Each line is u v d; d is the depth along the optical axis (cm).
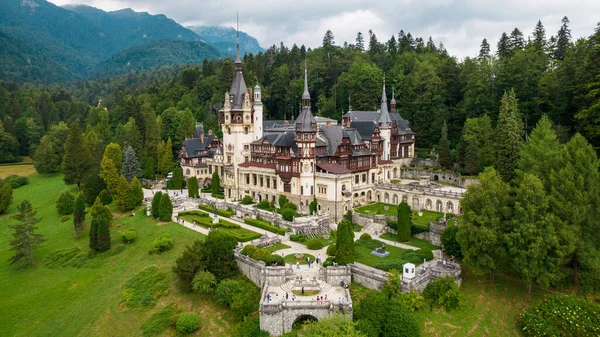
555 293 6700
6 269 9344
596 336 5672
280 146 10762
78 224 10512
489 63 14600
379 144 12375
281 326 6022
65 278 8606
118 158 14750
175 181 13762
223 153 13000
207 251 7269
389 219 9388
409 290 6362
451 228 7738
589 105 10050
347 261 6900
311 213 10119
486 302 6719
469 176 12162
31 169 19188
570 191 6769
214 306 6838
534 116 12694
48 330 7200
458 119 15288
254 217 9981
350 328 5412
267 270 6762
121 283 7931
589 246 6625
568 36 15712
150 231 9631
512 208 6844
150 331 6612
